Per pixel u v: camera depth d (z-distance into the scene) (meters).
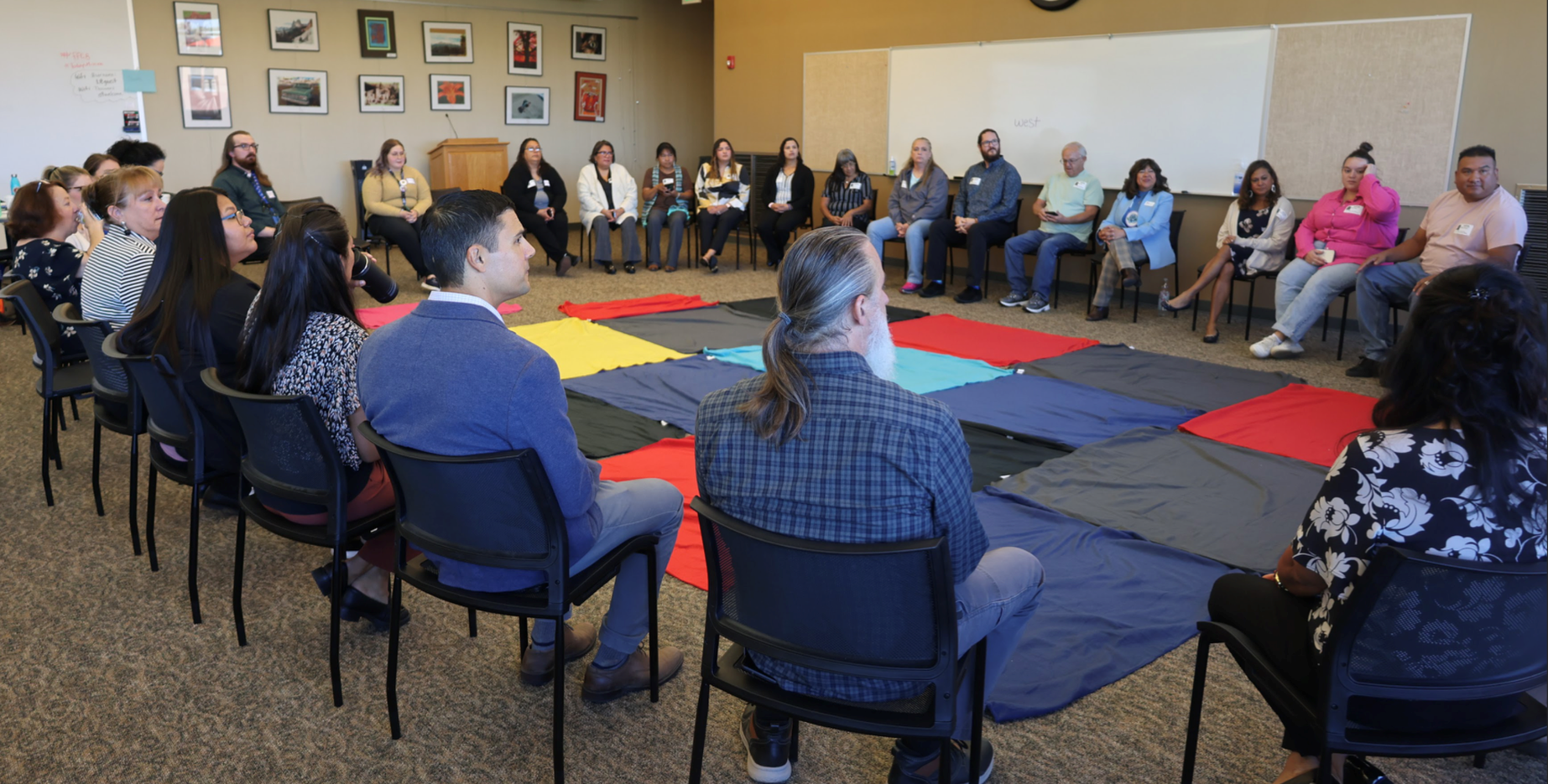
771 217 8.27
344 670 2.25
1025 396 4.39
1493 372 1.27
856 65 8.31
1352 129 5.80
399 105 9.57
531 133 10.40
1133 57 6.63
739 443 1.44
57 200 4.00
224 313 2.28
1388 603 1.30
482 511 1.71
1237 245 5.58
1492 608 1.29
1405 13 5.50
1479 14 5.26
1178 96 6.48
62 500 3.26
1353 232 5.14
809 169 8.50
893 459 1.34
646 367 4.83
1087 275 7.25
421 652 2.33
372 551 2.21
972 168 7.10
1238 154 6.29
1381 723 1.41
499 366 1.64
